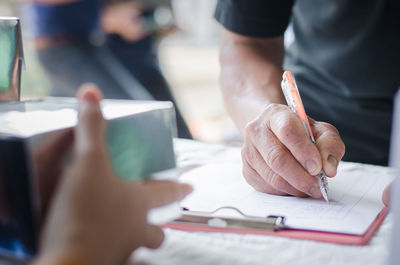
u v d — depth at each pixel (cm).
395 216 39
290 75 69
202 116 355
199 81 460
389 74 112
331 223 55
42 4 208
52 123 44
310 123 70
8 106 57
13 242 42
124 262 43
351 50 112
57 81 219
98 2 217
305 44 123
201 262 47
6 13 357
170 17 262
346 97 118
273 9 104
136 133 47
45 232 38
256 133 68
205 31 596
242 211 60
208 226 56
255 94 92
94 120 40
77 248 36
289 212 59
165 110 51
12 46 61
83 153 39
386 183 71
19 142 40
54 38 212
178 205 50
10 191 41
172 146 52
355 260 47
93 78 222
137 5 238
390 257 40
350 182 72
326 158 63
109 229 39
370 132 118
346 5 109
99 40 224
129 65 236
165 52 534
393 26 108
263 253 49
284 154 64
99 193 38
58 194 38
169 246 51
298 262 47
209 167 81
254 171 69
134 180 47
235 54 105
